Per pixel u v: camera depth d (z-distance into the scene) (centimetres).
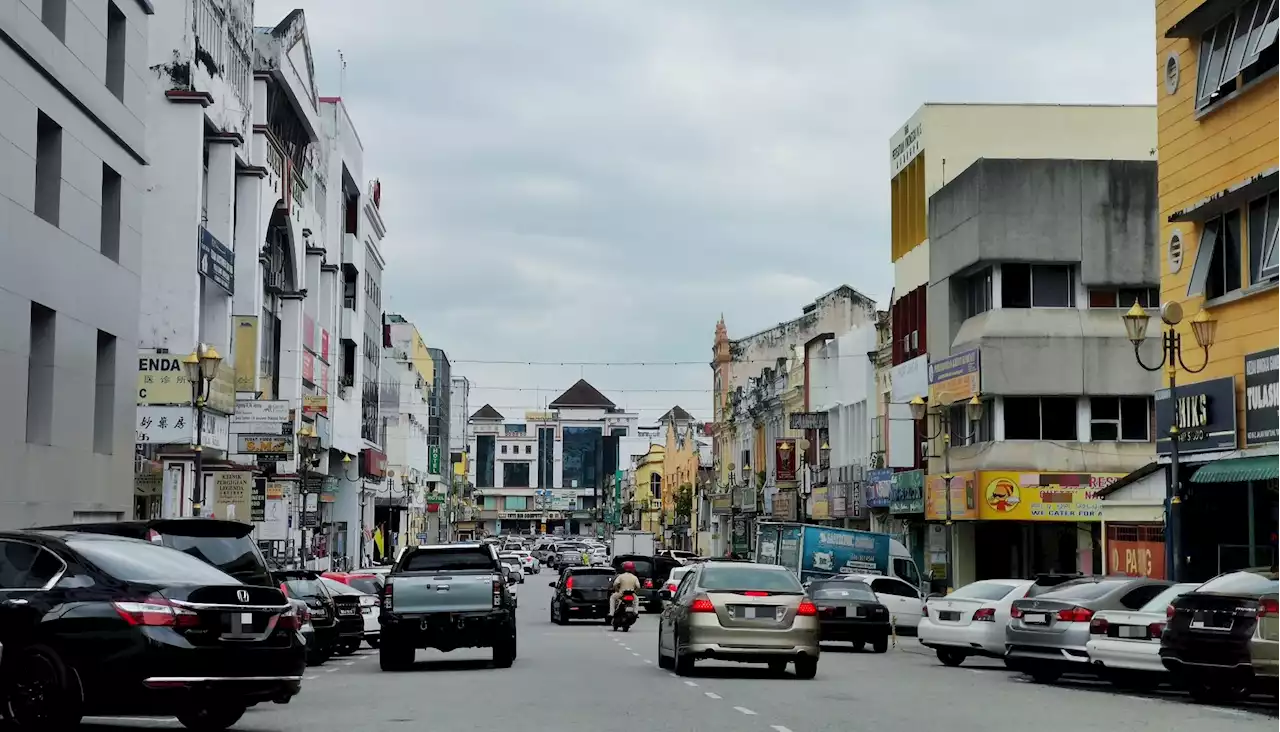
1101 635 2019
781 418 7712
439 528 13675
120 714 1241
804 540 4334
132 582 1244
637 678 2153
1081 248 4312
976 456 4353
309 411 6038
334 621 2684
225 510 4072
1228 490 2952
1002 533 4531
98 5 2981
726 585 2172
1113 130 5144
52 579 1254
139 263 3256
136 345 3238
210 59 4628
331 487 7538
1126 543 3419
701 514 10444
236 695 1259
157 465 3878
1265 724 1512
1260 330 2695
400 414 10938
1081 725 1484
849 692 1900
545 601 6419
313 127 6341
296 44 5978
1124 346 4250
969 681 2161
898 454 5031
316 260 6762
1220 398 2786
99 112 2967
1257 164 2689
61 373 2788
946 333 4622
